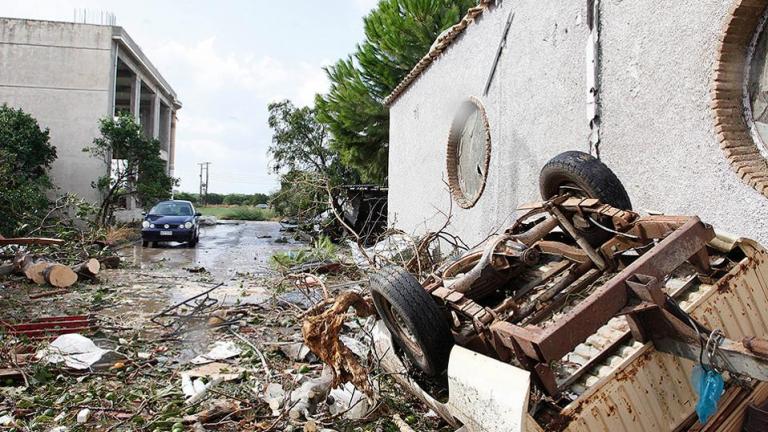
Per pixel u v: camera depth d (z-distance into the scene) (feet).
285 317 23.52
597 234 11.90
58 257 39.06
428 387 11.97
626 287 8.36
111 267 39.83
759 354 7.21
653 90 15.30
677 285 9.93
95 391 15.12
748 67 13.14
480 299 12.84
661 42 14.99
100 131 76.07
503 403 7.89
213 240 69.82
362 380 11.54
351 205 57.93
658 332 8.57
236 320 22.98
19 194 46.32
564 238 13.32
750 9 12.51
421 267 19.04
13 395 14.64
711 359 7.80
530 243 12.09
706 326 9.12
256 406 13.99
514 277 13.34
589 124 18.11
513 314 11.05
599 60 17.69
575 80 18.95
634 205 16.14
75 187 76.74
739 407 9.29
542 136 21.22
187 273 38.32
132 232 67.31
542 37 21.27
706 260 9.55
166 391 15.05
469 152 30.58
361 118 64.03
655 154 15.24
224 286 33.06
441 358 10.40
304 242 64.34
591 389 8.23
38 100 76.95
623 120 16.61
